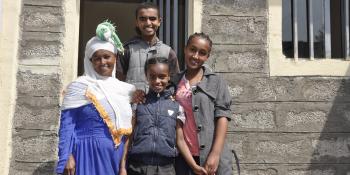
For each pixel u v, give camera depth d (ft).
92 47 10.66
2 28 14.69
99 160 10.17
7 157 14.21
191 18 15.38
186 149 10.49
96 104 10.28
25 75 14.70
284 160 14.76
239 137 14.75
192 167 10.37
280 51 15.25
